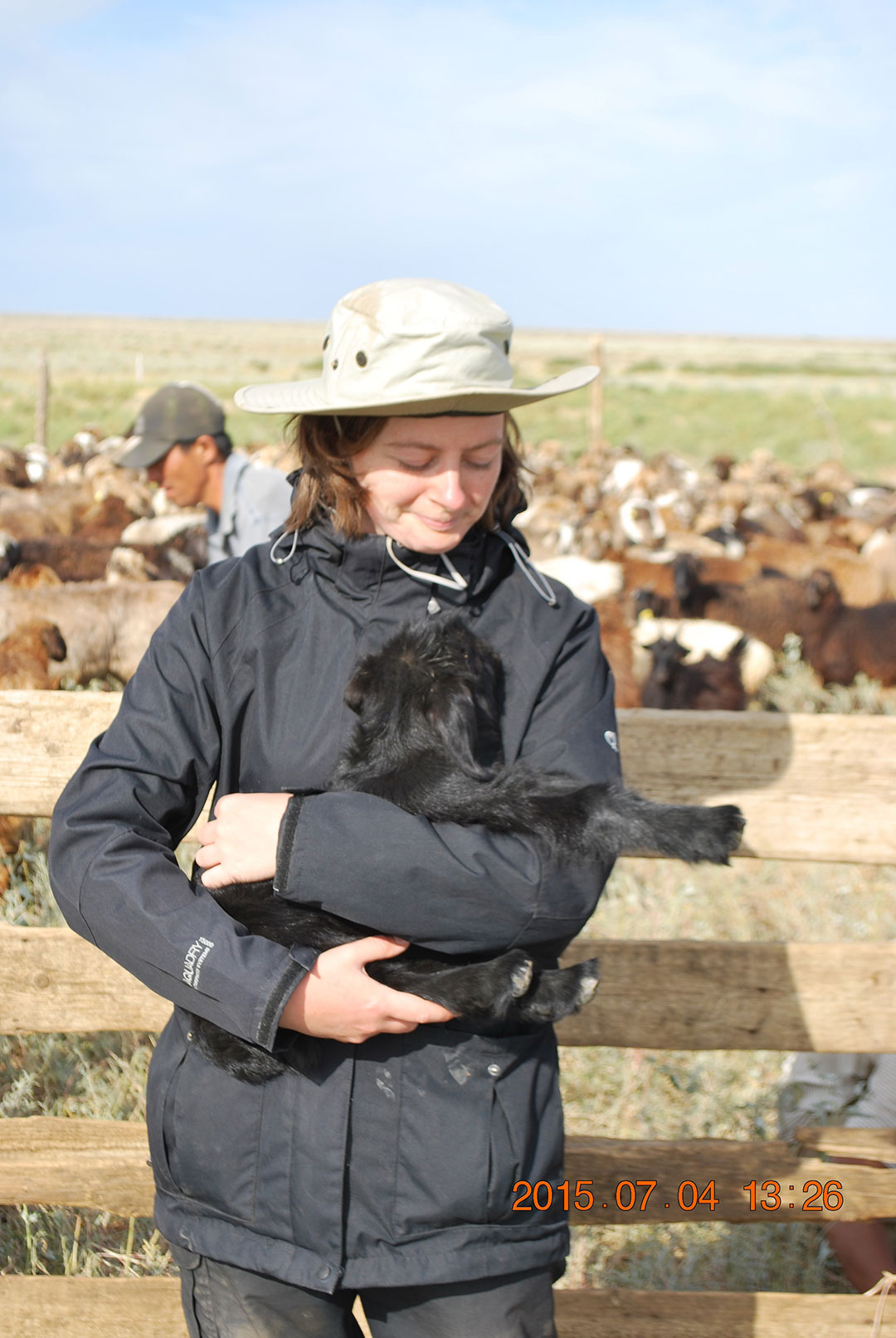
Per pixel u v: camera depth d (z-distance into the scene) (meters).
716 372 60.56
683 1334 3.01
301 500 2.29
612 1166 3.03
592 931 5.25
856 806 3.04
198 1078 2.15
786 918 5.53
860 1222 3.32
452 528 2.21
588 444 35.66
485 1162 2.06
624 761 3.04
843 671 11.42
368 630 2.26
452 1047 2.09
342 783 2.18
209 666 2.22
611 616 10.42
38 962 3.00
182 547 12.50
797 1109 3.85
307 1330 2.12
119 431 31.73
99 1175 2.98
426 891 2.00
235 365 53.75
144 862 2.06
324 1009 2.01
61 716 3.01
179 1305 2.96
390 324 2.03
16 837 5.05
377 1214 2.06
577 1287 3.51
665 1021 3.05
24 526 14.74
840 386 54.53
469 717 2.11
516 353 68.31
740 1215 3.04
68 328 96.00
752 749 3.03
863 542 18.25
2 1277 2.96
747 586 11.82
